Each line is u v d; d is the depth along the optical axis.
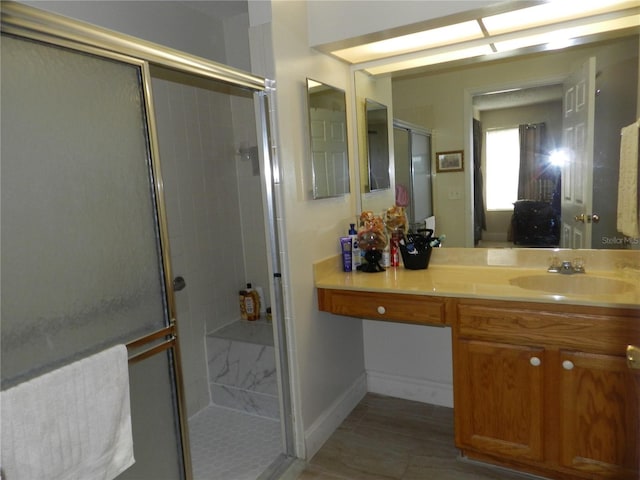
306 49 2.10
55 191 1.13
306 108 2.09
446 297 1.88
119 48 1.26
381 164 2.47
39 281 1.10
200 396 2.65
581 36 1.98
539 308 1.70
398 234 2.38
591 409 1.66
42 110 1.10
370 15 2.00
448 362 2.49
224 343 2.63
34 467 1.05
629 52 1.89
